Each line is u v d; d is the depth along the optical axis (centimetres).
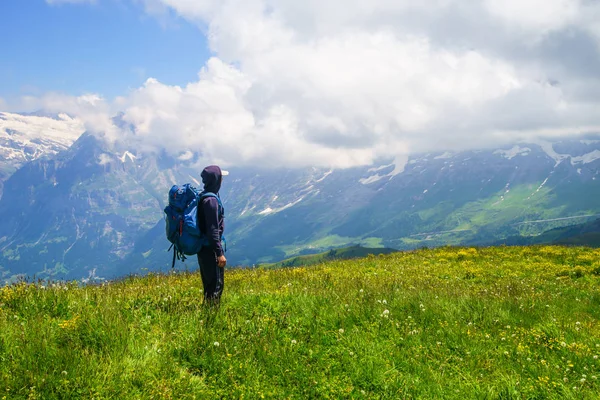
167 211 556
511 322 631
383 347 514
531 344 550
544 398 436
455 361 501
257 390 418
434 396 432
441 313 633
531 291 887
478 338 555
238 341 486
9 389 376
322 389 430
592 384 459
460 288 873
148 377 413
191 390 407
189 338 482
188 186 564
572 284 1053
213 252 568
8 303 548
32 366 402
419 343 532
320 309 609
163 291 671
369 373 457
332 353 493
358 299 661
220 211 569
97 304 563
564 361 507
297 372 450
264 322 545
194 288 736
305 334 532
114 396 387
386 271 1239
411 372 472
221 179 582
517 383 452
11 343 434
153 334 489
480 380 463
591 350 531
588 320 671
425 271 1232
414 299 688
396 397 427
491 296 773
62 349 430
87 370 404
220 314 546
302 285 790
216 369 440
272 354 470
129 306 573
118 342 455
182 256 566
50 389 382
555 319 645
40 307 543
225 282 832
